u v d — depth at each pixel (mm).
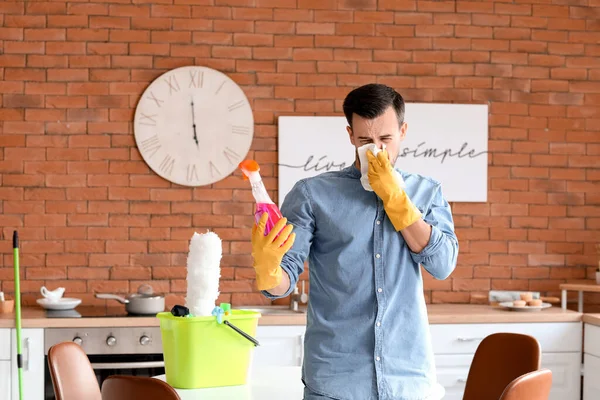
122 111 4562
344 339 1998
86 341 3941
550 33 4789
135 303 4098
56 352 2734
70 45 4543
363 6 4688
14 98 4516
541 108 4773
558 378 4199
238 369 2588
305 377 2053
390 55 4699
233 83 4594
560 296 4762
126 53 4566
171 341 2566
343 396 1977
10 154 4512
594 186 4793
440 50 4719
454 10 4734
